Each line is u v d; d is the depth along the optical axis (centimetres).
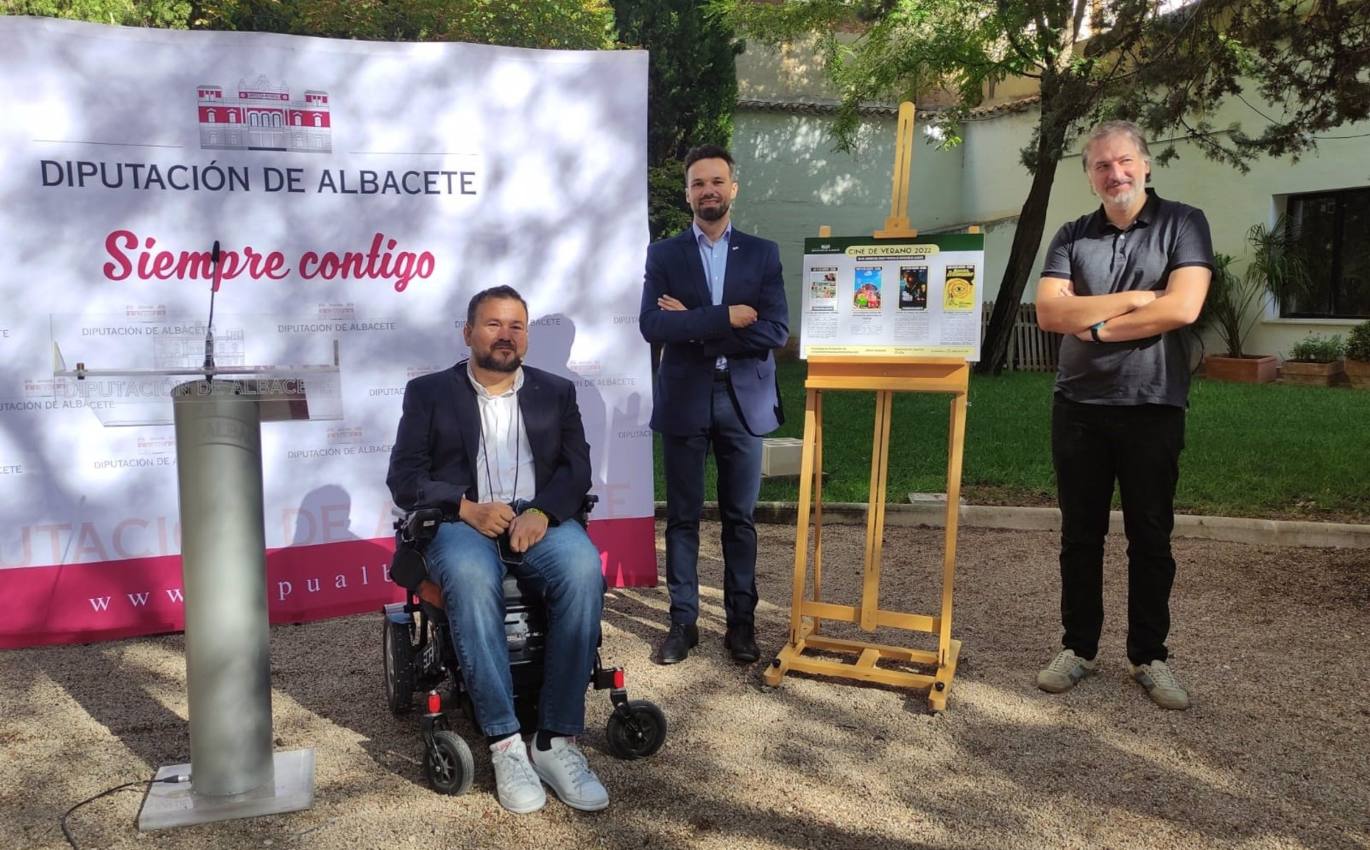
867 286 373
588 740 332
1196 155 1348
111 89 394
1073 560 373
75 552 414
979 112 1727
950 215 1819
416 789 299
